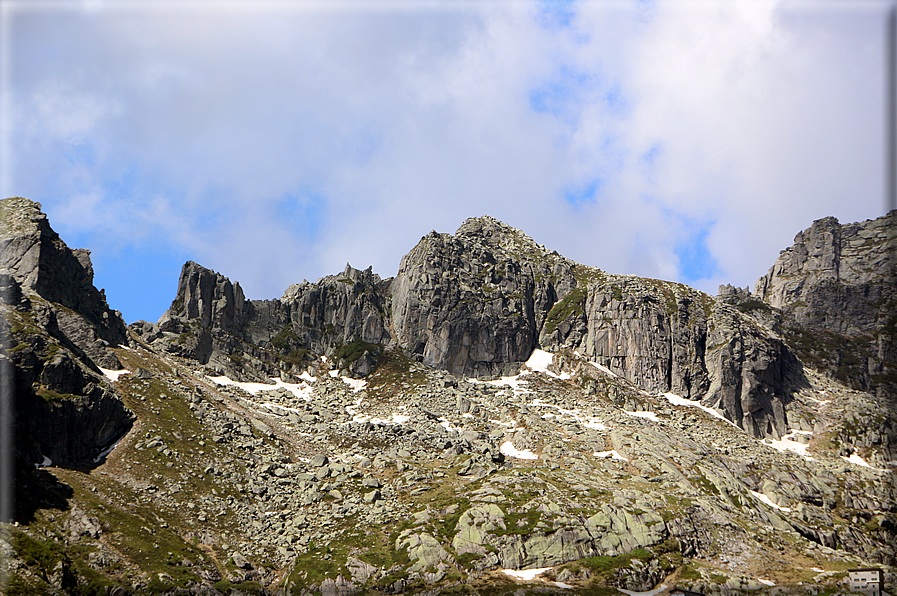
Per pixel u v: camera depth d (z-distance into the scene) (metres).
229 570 126.88
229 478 158.12
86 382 155.00
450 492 161.75
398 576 129.00
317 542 141.00
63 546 114.00
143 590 111.56
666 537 146.50
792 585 134.12
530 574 133.00
